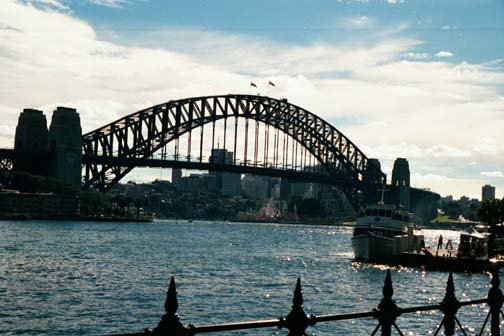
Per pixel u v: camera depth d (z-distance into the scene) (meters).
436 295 75.00
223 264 113.31
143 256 124.69
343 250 176.88
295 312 13.40
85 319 53.81
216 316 57.31
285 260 127.94
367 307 65.38
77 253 126.06
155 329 11.55
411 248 120.56
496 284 17.80
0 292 66.88
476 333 48.47
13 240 156.88
